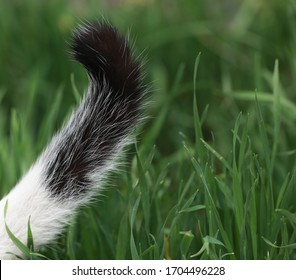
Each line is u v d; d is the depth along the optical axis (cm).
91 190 439
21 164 607
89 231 538
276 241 499
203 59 859
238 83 838
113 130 441
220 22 901
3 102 845
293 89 783
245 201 499
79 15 898
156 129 656
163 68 852
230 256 486
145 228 508
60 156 437
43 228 429
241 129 678
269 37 858
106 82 438
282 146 642
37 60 871
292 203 520
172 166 670
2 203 434
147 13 902
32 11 904
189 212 520
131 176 562
